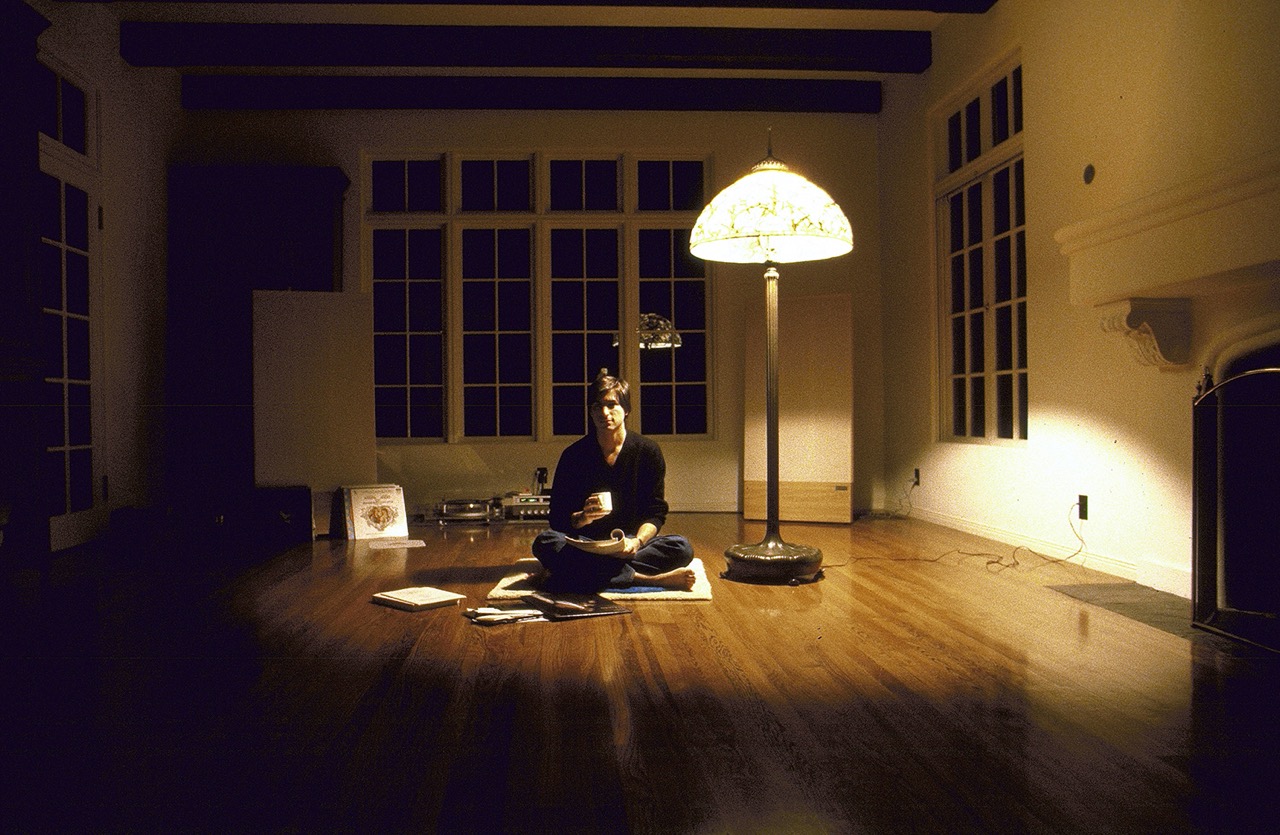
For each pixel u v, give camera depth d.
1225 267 2.77
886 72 6.16
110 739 2.00
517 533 5.71
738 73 6.68
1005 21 4.88
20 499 3.52
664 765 1.84
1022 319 4.98
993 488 5.13
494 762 1.86
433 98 6.60
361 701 2.27
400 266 6.91
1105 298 3.51
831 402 6.12
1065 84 4.23
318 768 1.83
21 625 3.13
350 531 5.40
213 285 6.11
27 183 3.57
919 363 6.18
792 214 3.43
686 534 5.62
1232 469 3.15
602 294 7.01
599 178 7.03
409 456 6.74
